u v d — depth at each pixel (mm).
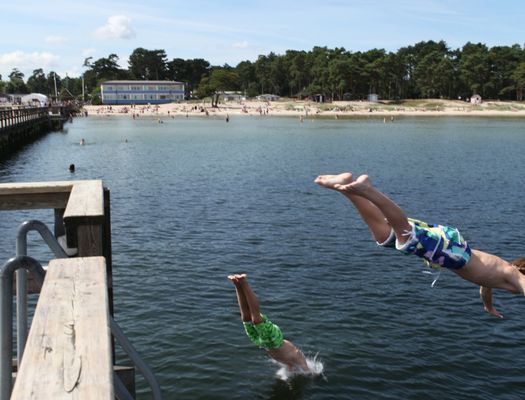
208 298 13055
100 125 107812
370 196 4066
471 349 10578
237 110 173500
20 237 3670
